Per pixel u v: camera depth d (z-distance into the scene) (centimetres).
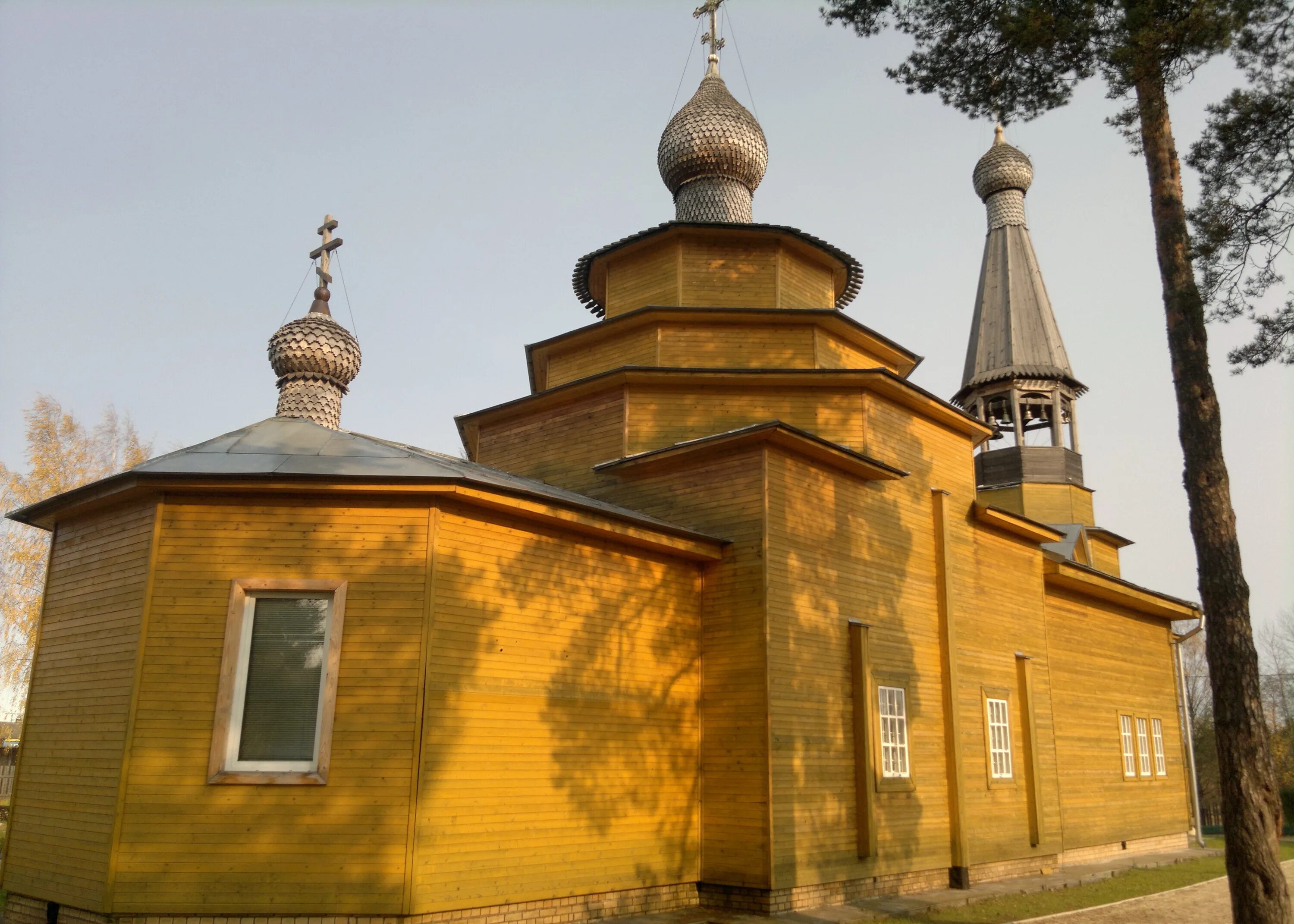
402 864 1047
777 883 1293
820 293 1905
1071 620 2308
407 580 1134
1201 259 1144
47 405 3147
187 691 1087
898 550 1647
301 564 1134
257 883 1033
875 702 1526
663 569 1427
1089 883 1758
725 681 1405
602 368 1814
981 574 1847
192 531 1137
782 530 1437
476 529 1195
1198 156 1172
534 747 1203
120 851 1031
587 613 1309
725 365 1717
